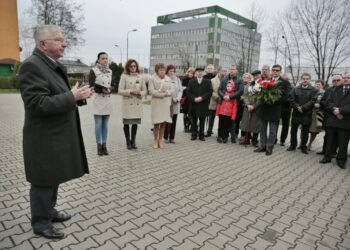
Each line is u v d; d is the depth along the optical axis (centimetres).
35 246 285
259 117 731
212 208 395
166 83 683
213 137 896
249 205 411
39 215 296
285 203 426
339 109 609
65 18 3173
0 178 465
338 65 2477
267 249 304
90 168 537
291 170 591
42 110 260
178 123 1202
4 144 691
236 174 546
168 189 454
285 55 2733
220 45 6662
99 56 603
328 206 424
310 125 753
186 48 6334
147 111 1530
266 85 670
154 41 7950
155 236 316
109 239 305
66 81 300
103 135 629
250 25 3023
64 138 285
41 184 279
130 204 393
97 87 601
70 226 328
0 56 3000
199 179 508
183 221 353
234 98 788
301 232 344
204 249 296
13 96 2055
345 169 619
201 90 797
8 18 2975
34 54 273
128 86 653
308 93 715
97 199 404
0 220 332
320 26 2464
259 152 730
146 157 629
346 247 317
